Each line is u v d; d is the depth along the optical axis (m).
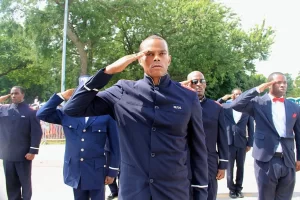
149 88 2.41
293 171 4.46
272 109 4.57
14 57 30.83
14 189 5.30
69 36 21.34
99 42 21.80
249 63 32.38
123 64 2.31
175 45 24.00
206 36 24.11
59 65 25.59
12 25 21.02
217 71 27.31
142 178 2.30
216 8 26.41
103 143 4.14
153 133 2.32
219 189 7.11
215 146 4.25
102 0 20.59
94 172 4.01
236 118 6.62
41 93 47.56
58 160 9.89
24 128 5.24
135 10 21.44
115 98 2.48
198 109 2.49
